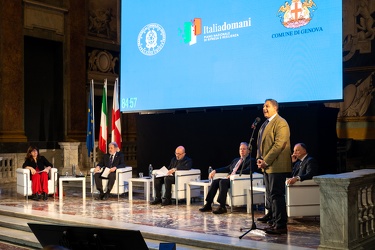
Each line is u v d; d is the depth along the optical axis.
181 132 12.34
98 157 17.92
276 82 10.25
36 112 16.61
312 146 10.12
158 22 12.02
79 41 17.52
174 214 8.56
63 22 17.12
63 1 17.11
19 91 15.53
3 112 15.09
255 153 11.00
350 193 5.58
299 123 10.26
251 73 10.57
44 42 16.86
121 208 9.34
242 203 8.73
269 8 10.32
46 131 16.91
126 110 12.69
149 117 12.98
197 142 12.03
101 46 18.56
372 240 6.06
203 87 11.29
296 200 7.57
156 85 12.09
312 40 9.80
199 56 11.33
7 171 14.62
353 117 16.47
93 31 18.27
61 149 16.44
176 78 11.73
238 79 10.75
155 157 12.90
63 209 9.26
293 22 10.00
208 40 11.17
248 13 10.59
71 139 17.06
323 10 9.64
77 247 3.88
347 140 15.86
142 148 13.15
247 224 7.55
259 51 10.46
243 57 10.67
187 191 9.55
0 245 7.44
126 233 3.62
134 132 20.22
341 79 9.50
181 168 9.78
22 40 15.63
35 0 16.03
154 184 9.84
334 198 5.59
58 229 3.93
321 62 9.70
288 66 10.09
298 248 5.89
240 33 10.70
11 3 15.33
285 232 6.82
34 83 16.58
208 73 11.20
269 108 6.89
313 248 5.88
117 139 13.40
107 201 10.37
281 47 10.17
